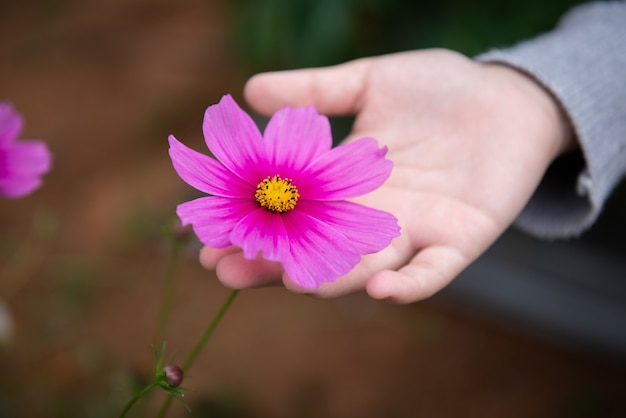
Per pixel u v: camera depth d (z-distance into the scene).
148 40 0.74
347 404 0.47
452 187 0.33
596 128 0.36
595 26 0.40
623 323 0.50
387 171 0.31
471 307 0.53
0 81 0.69
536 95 0.36
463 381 0.49
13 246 0.54
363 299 0.53
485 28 0.54
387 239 0.29
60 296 0.51
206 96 0.68
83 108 0.67
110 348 0.48
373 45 0.59
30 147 0.35
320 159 0.31
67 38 0.75
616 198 0.56
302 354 0.50
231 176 0.30
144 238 0.55
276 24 0.56
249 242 0.27
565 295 0.51
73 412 0.44
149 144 0.63
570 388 0.49
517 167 0.34
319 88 0.36
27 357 0.47
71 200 0.58
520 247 0.54
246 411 0.46
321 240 0.29
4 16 0.77
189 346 0.49
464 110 0.35
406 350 0.50
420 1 0.57
